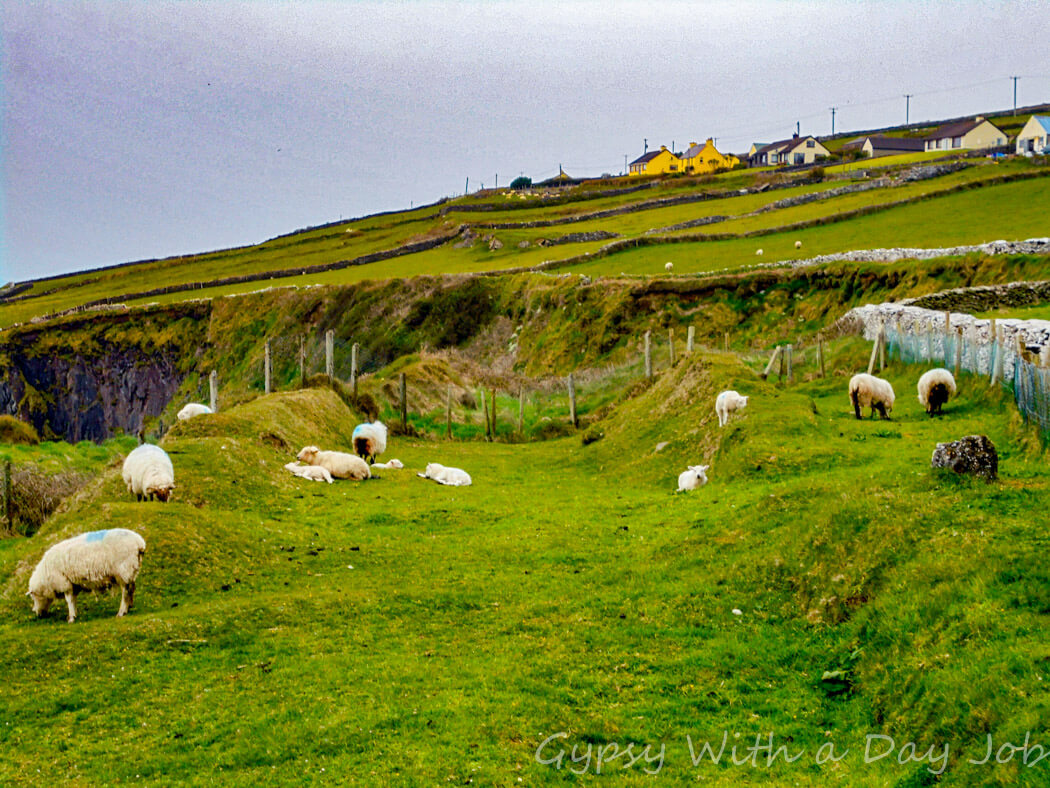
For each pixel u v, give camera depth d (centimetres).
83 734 1141
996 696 926
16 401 10075
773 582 1489
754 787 964
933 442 2245
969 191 8512
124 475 2125
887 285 5475
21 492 2798
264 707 1188
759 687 1200
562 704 1175
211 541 1827
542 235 10556
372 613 1531
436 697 1191
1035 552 1184
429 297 8394
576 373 5019
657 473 2755
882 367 3631
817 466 2167
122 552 1516
